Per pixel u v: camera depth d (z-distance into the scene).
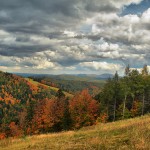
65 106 73.31
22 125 90.00
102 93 77.06
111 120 79.12
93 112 75.75
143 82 71.38
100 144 14.73
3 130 110.88
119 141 14.89
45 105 78.19
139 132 15.64
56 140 20.58
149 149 12.04
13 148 20.41
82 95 76.81
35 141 22.66
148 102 75.50
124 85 71.44
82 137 19.45
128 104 81.94
